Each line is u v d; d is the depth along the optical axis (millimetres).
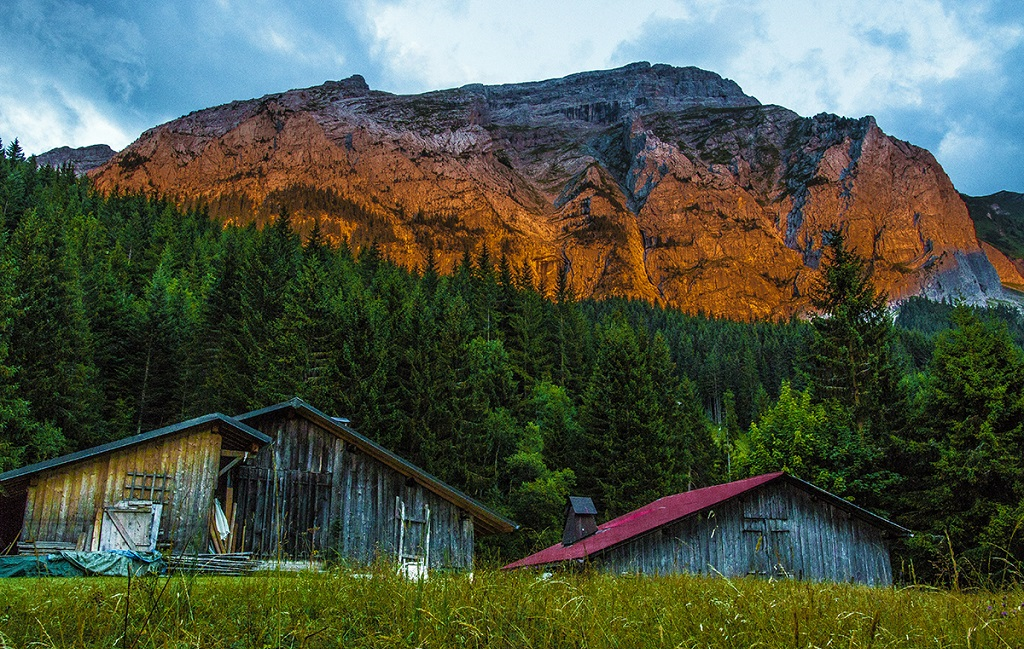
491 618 6238
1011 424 32594
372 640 5945
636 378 63406
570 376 93938
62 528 19328
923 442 36094
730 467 72000
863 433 40438
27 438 43125
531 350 94188
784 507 29047
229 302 73500
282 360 56812
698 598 7254
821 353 49906
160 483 20641
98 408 57250
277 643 5852
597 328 123750
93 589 7270
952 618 6293
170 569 7594
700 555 27219
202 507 20906
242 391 56906
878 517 29438
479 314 101625
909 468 36844
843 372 47750
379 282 112125
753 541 28094
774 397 126312
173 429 20734
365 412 53750
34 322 51844
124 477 20297
